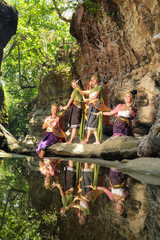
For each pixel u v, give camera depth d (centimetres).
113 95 822
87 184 192
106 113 628
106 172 288
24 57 1930
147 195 161
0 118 1611
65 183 191
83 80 981
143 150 445
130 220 112
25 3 1622
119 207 131
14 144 977
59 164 362
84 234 94
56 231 93
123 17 768
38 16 1586
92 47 912
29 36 1583
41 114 1269
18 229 89
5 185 164
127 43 767
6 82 2300
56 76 1265
